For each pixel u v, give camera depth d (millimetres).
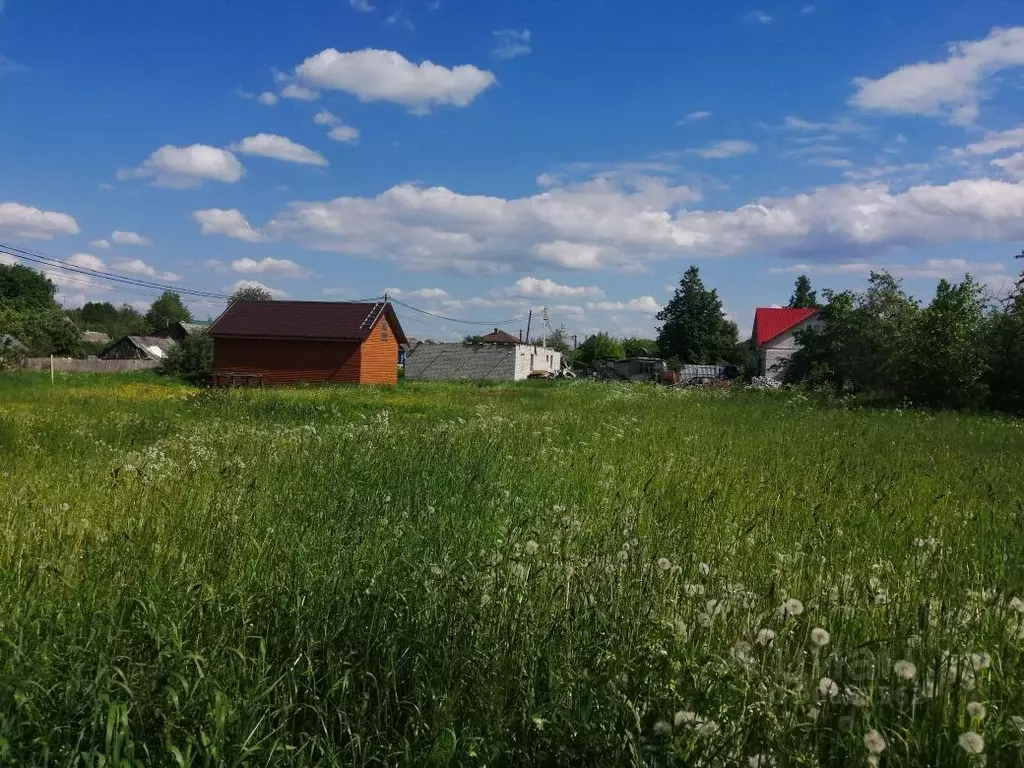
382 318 43656
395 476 7844
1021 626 3504
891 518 6270
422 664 3330
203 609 3789
